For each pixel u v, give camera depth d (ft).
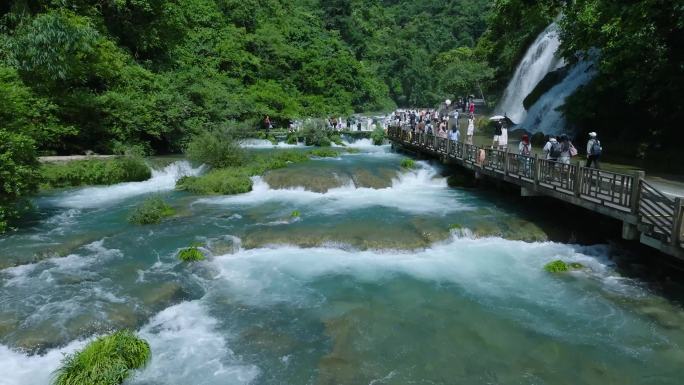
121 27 106.22
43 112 71.15
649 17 56.65
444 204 59.06
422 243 44.57
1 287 34.17
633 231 36.29
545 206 56.18
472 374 25.35
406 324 30.66
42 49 66.13
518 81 130.62
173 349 27.55
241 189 65.98
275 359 26.68
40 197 62.18
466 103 180.24
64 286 34.50
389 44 303.27
